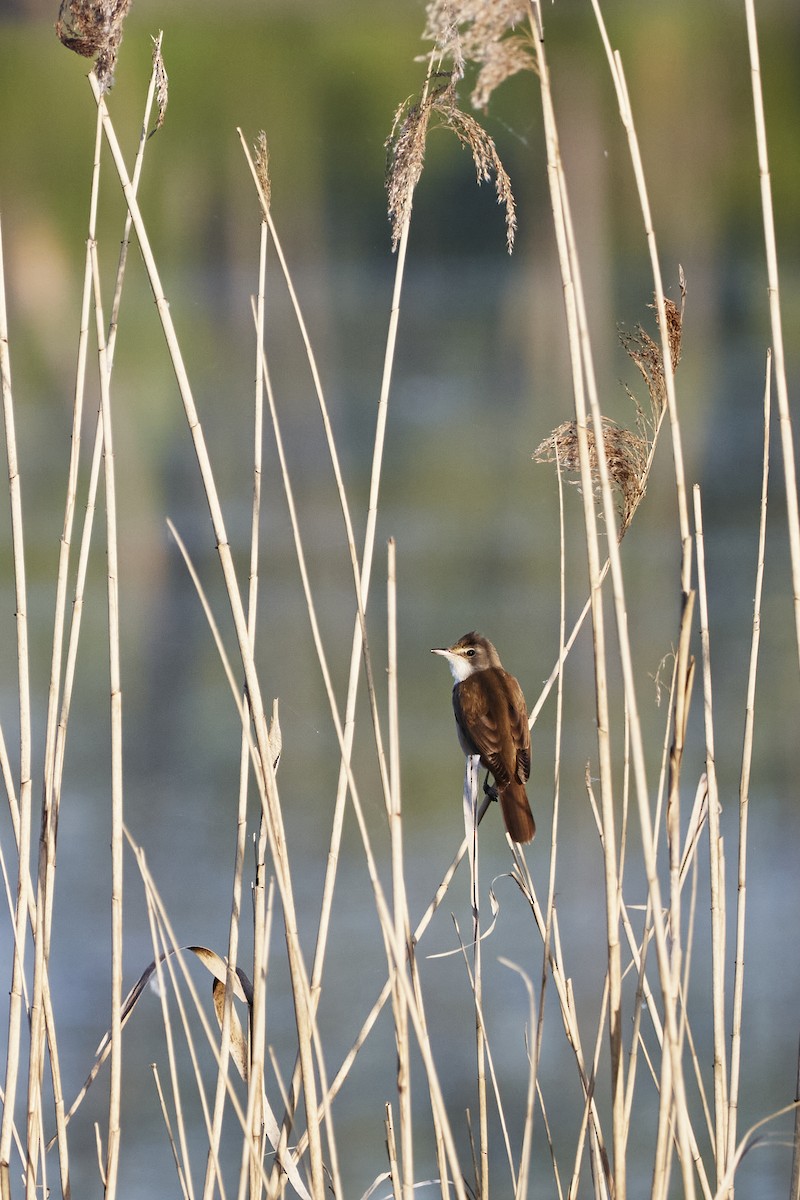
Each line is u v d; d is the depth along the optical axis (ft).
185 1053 33.12
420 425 87.61
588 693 49.93
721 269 115.14
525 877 20.40
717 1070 18.80
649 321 101.71
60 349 104.78
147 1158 29.53
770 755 44.52
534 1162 29.40
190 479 79.25
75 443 19.30
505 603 57.57
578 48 145.59
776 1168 28.73
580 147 122.21
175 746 48.55
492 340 105.50
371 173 141.79
